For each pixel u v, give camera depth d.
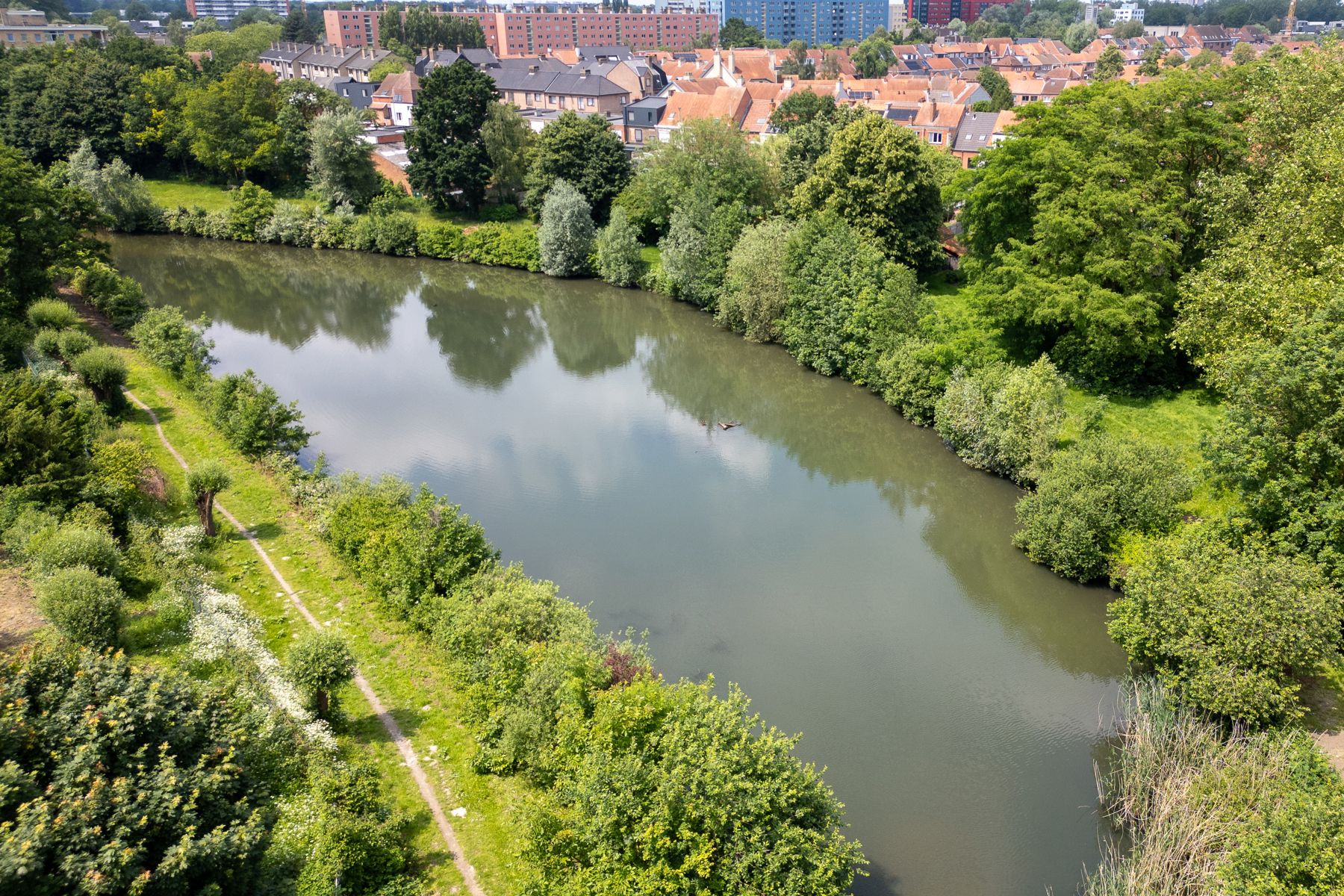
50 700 15.25
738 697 19.48
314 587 28.02
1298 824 16.02
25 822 12.67
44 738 14.40
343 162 84.69
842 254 48.97
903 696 26.22
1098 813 21.80
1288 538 24.66
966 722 25.12
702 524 36.09
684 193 66.88
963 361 42.38
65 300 55.78
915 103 102.44
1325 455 24.20
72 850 12.83
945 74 148.75
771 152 68.75
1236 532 25.86
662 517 36.66
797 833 16.59
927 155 60.91
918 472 40.72
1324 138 33.09
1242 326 31.39
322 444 43.00
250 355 56.47
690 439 44.66
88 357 38.16
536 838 17.34
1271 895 15.58
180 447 37.53
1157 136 42.00
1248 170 40.19
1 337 40.38
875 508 37.62
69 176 83.69
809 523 36.38
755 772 17.48
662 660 27.56
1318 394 23.69
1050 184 43.72
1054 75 149.50
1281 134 38.47
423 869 17.91
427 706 22.83
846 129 56.31
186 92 94.50
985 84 126.88
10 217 48.22
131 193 83.88
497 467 41.12
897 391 44.69
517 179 85.19
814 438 44.69
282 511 32.81
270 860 15.39
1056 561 31.28
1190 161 42.47
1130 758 22.08
